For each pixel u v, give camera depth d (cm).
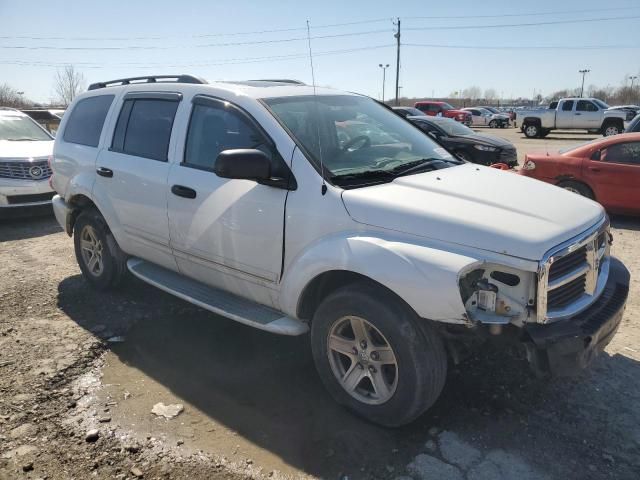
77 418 327
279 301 349
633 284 549
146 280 442
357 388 322
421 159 382
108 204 469
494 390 352
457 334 282
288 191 331
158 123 430
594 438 306
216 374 378
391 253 282
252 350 411
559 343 269
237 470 284
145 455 295
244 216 351
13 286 548
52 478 278
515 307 271
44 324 456
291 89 400
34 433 312
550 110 2866
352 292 304
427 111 3700
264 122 352
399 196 305
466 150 1312
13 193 817
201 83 415
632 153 813
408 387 290
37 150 869
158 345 420
